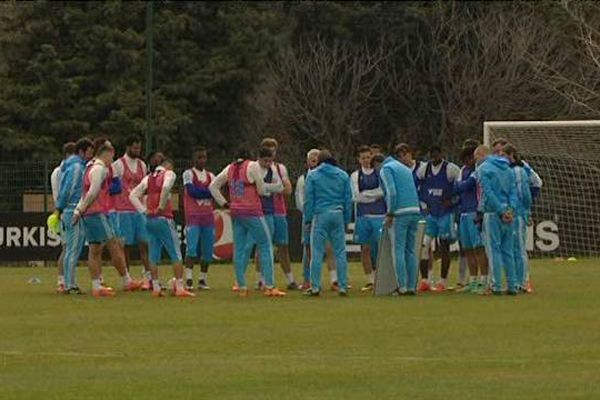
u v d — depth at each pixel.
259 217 71.56
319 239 71.25
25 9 165.12
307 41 183.88
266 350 48.34
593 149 114.31
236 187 71.62
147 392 39.19
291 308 63.88
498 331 53.38
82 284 84.44
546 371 42.53
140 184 72.31
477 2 182.50
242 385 40.34
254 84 171.88
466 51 178.12
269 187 76.00
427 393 38.56
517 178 71.75
